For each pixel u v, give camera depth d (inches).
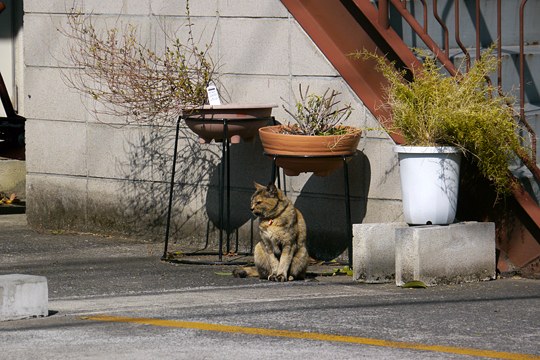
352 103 506.3
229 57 546.6
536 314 379.9
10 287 372.2
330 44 513.0
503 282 458.6
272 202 464.8
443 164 445.1
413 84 458.9
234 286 460.1
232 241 557.6
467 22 536.1
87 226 614.5
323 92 516.4
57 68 610.9
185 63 559.8
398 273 448.1
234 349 324.5
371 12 494.6
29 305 377.4
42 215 631.2
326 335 343.9
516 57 510.6
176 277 486.3
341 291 439.8
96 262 528.7
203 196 567.5
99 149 603.5
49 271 503.2
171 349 325.4
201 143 527.5
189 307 399.2
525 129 469.4
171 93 532.7
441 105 449.4
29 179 632.4
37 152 627.2
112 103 576.1
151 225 589.6
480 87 461.7
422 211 447.5
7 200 732.0
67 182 618.5
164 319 372.2
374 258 458.9
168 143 577.3
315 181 523.5
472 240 456.4
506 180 457.7
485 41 540.7
